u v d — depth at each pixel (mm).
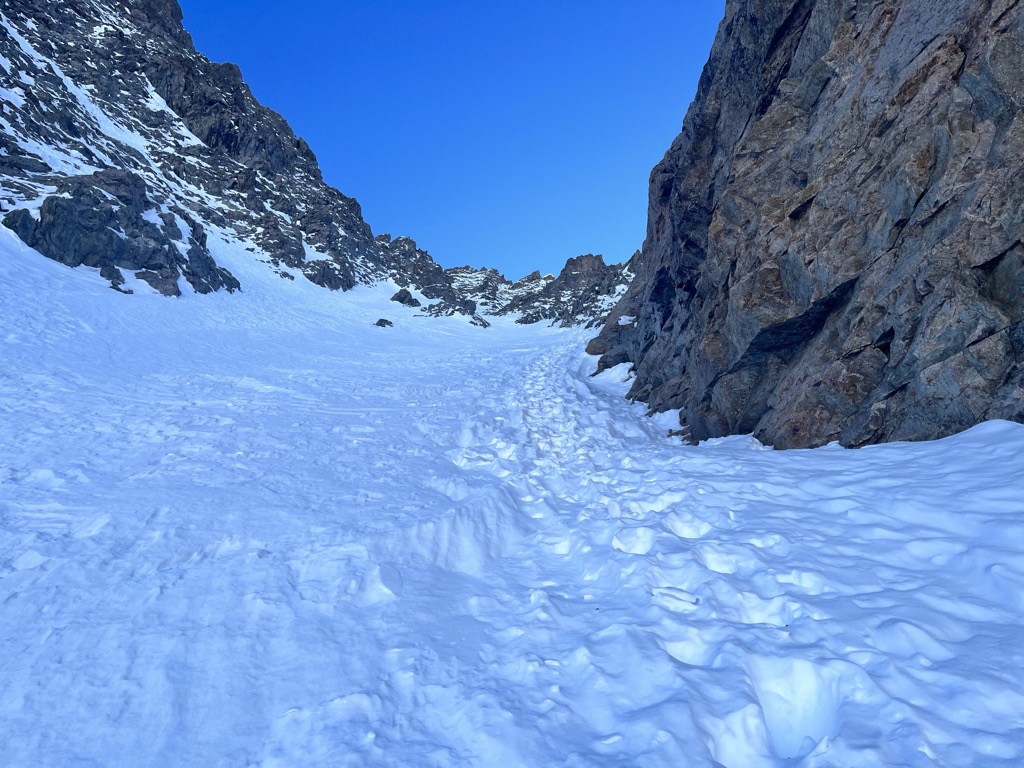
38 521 8359
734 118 15617
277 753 4148
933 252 8586
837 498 7277
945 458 7340
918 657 4000
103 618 5918
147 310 31750
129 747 4281
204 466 11328
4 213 31688
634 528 7637
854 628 4477
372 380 25828
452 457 13250
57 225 32719
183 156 72750
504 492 9914
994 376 7750
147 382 19922
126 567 7027
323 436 14531
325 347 37219
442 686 4809
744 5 14266
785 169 12938
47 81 55094
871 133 10570
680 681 4250
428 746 4113
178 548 7566
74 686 4902
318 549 7465
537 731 4098
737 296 12359
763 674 4285
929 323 8414
